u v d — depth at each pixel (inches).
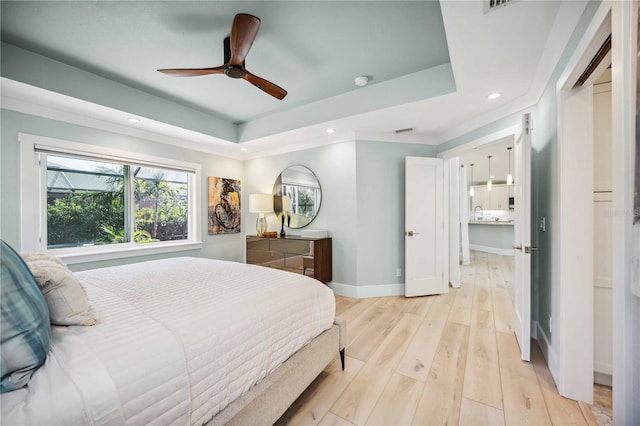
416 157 140.3
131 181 129.3
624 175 34.2
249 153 179.0
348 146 141.9
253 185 179.9
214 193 163.8
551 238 74.8
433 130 134.9
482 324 104.7
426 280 141.3
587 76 58.1
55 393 28.2
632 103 32.4
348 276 142.8
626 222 34.1
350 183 141.5
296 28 74.5
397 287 143.9
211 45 82.4
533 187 92.0
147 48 83.7
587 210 61.9
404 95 101.8
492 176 311.4
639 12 31.1
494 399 62.8
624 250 34.5
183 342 38.9
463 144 127.9
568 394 62.6
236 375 44.3
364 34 77.3
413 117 115.6
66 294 40.4
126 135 124.5
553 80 72.1
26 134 96.3
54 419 26.4
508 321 107.3
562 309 63.2
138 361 33.9
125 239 128.0
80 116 109.3
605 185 65.8
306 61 91.4
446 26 60.5
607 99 65.5
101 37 78.2
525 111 94.6
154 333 39.3
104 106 101.3
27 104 96.5
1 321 29.0
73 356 33.1
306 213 156.5
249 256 165.5
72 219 111.0
